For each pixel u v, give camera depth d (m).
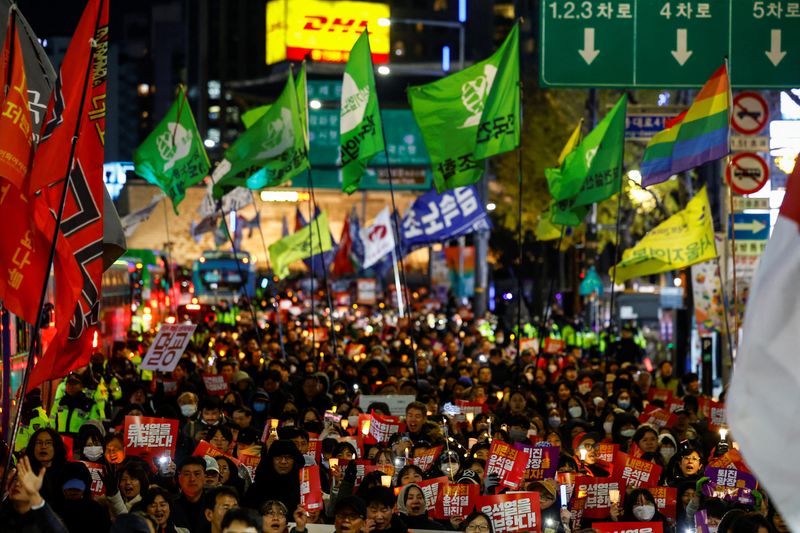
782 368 8.91
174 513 17.11
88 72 15.73
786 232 9.18
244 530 12.25
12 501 13.98
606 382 35.69
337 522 15.57
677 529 19.39
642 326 74.88
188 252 101.38
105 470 18.02
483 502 16.55
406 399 28.19
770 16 30.09
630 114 42.03
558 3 30.33
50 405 31.14
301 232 55.53
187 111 39.91
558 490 18.64
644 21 30.30
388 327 62.75
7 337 19.75
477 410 27.88
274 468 18.38
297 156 37.47
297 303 93.31
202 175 39.84
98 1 16.09
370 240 62.75
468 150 32.53
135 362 40.81
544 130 96.62
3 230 15.30
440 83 32.53
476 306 74.12
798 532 8.73
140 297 64.62
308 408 25.22
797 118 43.41
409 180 81.62
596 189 33.62
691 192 62.88
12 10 15.38
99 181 16.34
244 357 43.72
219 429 21.98
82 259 16.30
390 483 17.89
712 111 28.77
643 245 34.38
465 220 51.78
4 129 15.02
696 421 28.33
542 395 31.33
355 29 177.88
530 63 176.88
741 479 19.11
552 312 80.00
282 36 177.88
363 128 34.25
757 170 35.25
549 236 48.00
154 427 21.11
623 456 20.33
